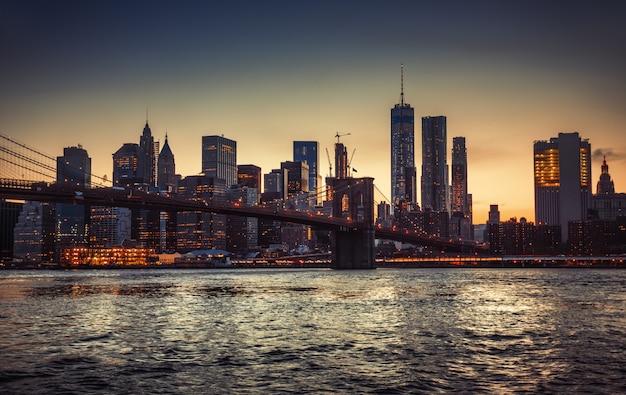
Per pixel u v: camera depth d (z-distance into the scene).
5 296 130.75
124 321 82.06
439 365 51.47
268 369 50.00
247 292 141.75
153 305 107.06
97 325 77.69
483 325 76.88
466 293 134.62
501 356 55.38
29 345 61.41
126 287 167.75
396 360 53.59
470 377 47.09
